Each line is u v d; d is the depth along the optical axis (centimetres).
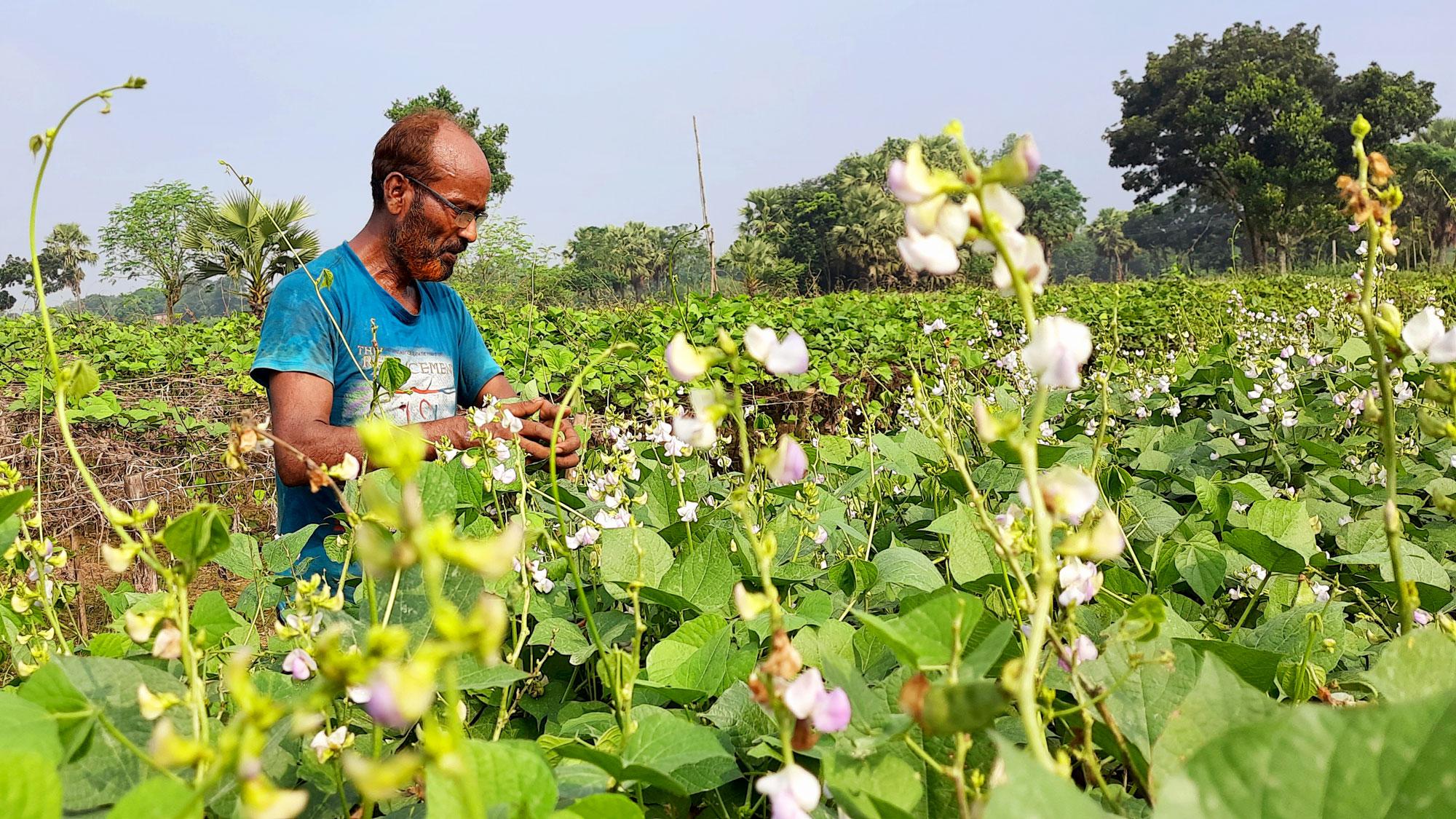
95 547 530
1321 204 5144
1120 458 375
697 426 98
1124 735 115
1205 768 71
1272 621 173
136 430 689
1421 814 67
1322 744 70
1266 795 70
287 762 119
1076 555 83
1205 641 136
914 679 80
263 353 269
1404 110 5331
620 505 206
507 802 83
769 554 89
